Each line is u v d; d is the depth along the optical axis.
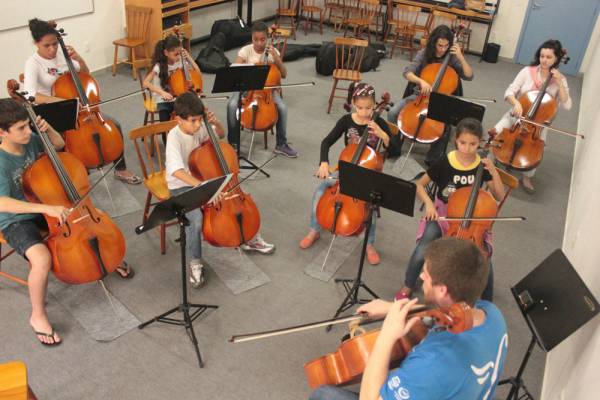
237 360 2.47
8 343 2.46
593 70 5.92
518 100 4.05
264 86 3.81
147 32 5.66
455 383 1.30
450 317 1.32
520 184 4.29
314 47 6.89
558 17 6.96
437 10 7.13
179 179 2.76
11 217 2.44
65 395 2.24
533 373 2.55
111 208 3.47
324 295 2.91
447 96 3.62
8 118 2.26
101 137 3.33
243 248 3.18
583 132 4.84
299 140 4.64
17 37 4.68
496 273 3.24
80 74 3.60
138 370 2.38
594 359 1.81
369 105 3.12
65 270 2.37
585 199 3.22
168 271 2.99
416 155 4.60
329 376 1.88
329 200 2.80
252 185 3.90
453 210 2.64
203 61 5.89
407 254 3.33
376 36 7.65
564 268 1.92
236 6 7.44
